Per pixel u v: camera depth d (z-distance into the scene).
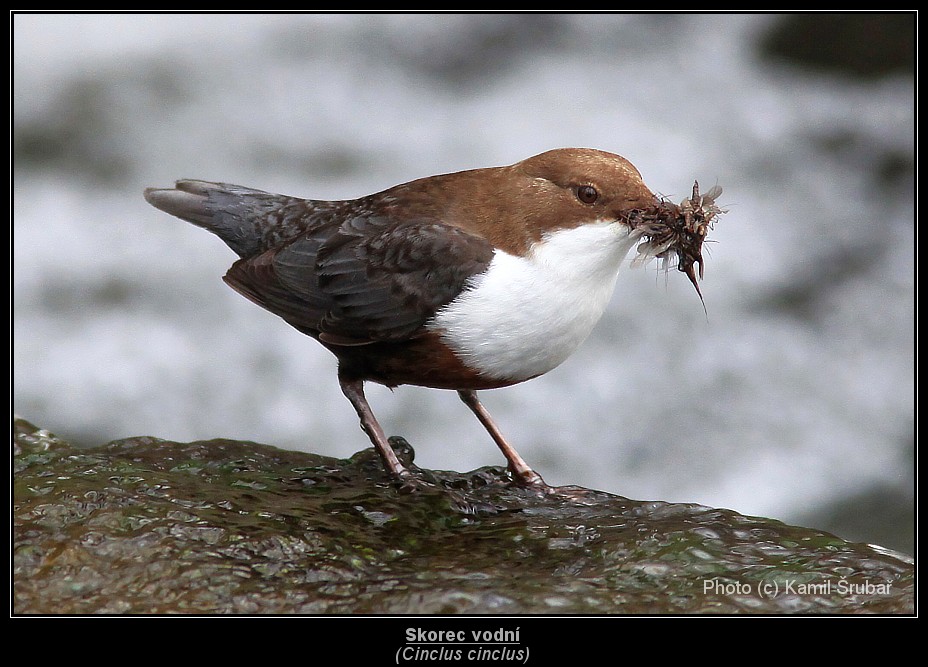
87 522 5.18
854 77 17.50
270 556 5.10
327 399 13.30
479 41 18.03
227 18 18.66
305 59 17.91
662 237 6.21
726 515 5.89
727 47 18.02
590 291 6.37
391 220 6.68
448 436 12.66
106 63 17.64
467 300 6.35
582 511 6.14
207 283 14.77
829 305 14.35
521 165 6.49
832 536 5.51
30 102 16.86
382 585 4.93
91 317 14.18
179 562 4.95
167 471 6.32
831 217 15.45
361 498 5.92
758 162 16.22
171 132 16.59
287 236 7.29
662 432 12.73
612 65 17.86
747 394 13.11
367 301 6.60
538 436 12.63
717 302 14.24
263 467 6.51
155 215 15.75
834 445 12.54
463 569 5.17
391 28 18.17
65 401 13.09
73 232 15.32
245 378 13.50
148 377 13.41
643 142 16.31
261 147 16.34
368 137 16.48
